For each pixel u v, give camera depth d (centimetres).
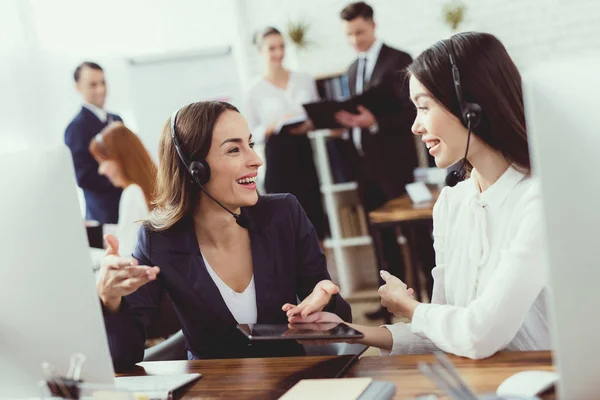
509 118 141
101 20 558
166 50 561
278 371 145
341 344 178
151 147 529
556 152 96
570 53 489
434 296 171
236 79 520
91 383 133
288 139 485
